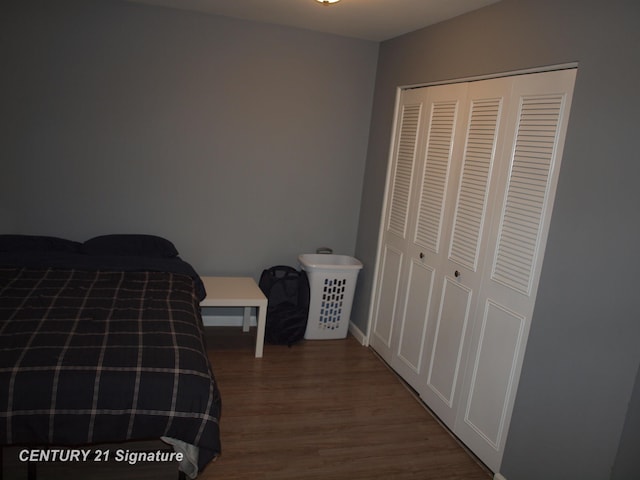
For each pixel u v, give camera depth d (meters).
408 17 3.06
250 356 3.60
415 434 2.81
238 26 3.65
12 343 2.05
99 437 1.92
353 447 2.64
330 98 3.96
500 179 2.50
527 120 2.33
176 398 2.00
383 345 3.73
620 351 1.80
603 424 1.86
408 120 3.48
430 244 3.13
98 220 3.65
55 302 2.56
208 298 3.42
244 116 3.80
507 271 2.42
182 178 3.76
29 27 3.29
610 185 1.85
